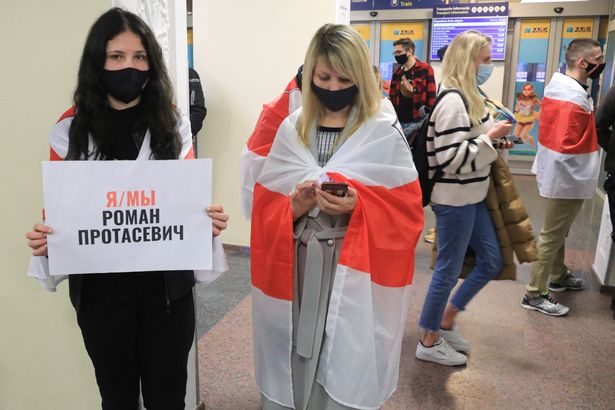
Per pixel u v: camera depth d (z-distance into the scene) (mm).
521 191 6875
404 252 1497
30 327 1860
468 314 3195
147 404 1480
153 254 1286
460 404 2271
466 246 2432
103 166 1229
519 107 7898
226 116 4094
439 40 7633
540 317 3158
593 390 2385
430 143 2301
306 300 1486
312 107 1501
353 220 1441
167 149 1340
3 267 1824
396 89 4879
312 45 1446
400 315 1543
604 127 2918
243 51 3957
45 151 1722
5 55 1678
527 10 7457
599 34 7391
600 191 6188
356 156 1463
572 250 4461
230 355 2648
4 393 1934
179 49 1853
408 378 2477
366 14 7863
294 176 1512
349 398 1453
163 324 1389
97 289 1328
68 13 1612
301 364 1550
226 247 4359
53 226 1221
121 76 1247
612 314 3203
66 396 1894
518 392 2367
